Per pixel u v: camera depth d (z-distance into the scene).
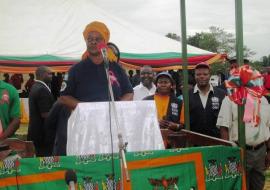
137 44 12.80
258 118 3.82
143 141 3.64
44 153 6.65
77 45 12.01
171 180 3.42
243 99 3.80
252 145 5.07
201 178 3.51
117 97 4.09
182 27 4.66
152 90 7.33
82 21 13.02
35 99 6.70
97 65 4.07
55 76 13.43
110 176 3.31
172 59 12.52
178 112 5.56
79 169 3.27
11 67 11.21
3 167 3.17
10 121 4.87
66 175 3.12
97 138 3.54
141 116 3.68
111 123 3.56
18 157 3.61
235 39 3.86
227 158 3.62
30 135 6.72
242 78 3.79
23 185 3.19
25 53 11.41
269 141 5.30
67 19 13.03
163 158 3.42
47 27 12.64
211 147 3.56
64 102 4.06
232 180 3.63
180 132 4.56
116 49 4.91
